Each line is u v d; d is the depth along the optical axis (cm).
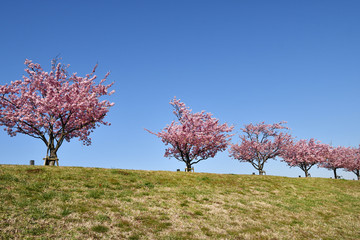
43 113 2705
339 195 2666
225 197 1964
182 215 1420
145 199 1590
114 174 2109
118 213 1276
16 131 2930
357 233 1627
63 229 1000
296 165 5753
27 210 1100
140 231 1118
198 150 3759
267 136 5275
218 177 2634
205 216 1476
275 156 5394
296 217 1769
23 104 2825
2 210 1052
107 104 2977
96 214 1205
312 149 5628
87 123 2922
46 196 1311
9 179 1524
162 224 1239
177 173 2594
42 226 991
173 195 1778
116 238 1016
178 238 1112
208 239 1163
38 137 2919
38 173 1777
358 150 6650
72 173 1919
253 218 1585
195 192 1953
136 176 2158
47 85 2750
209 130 3656
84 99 2709
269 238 1301
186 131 3572
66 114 2836
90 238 970
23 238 880
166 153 3919
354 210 2191
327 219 1844
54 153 2667
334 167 6344
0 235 865
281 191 2497
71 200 1334
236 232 1311
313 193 2612
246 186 2461
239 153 5322
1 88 2686
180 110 3788
